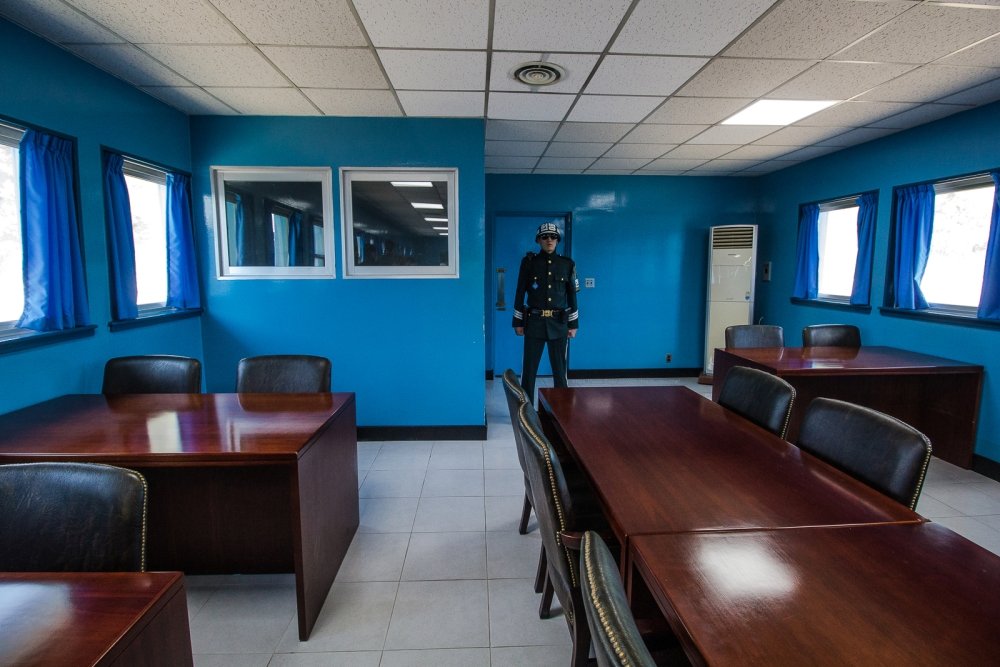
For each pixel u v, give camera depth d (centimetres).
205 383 355
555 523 126
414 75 263
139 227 309
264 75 263
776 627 79
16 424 188
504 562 218
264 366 244
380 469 317
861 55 236
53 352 231
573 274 419
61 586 94
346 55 237
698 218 566
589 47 229
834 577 93
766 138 394
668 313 577
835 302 445
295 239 351
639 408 209
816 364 310
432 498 278
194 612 188
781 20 202
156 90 285
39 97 220
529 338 414
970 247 334
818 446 161
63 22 207
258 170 342
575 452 160
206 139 335
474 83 275
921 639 77
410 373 366
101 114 256
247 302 353
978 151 313
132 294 277
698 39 220
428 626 180
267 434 177
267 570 209
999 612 83
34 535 108
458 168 344
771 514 117
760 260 561
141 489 109
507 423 417
